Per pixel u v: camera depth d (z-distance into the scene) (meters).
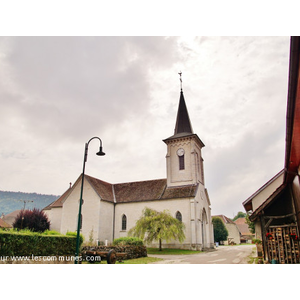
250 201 24.91
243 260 20.70
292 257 15.73
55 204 48.50
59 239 17.59
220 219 68.62
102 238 39.47
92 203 40.47
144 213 35.09
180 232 33.31
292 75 6.50
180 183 41.53
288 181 16.92
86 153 16.19
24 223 45.00
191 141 42.78
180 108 47.12
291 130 9.45
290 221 18.38
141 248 25.30
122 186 46.34
